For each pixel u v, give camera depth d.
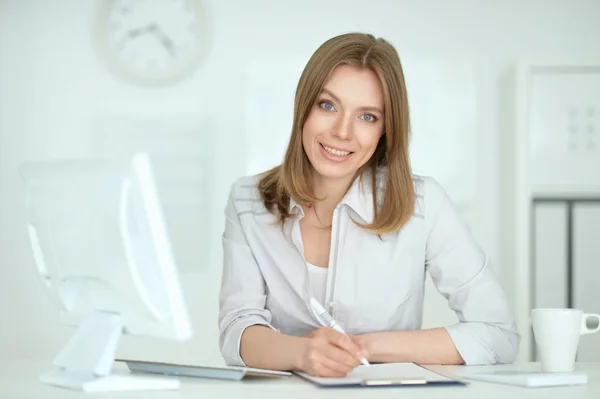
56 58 3.56
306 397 1.12
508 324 1.75
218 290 3.46
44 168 1.29
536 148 3.35
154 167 3.53
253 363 1.54
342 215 1.78
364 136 1.65
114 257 1.18
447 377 1.30
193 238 3.50
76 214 1.23
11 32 3.57
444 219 1.81
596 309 3.30
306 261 1.81
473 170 3.44
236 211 1.86
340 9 3.57
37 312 3.52
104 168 1.18
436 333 1.64
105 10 3.55
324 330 1.42
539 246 3.32
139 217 1.16
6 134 3.56
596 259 3.32
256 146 3.49
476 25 3.57
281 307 1.80
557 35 3.58
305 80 1.67
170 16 3.54
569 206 3.34
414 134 3.46
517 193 3.28
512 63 3.56
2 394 1.16
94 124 3.56
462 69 3.47
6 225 3.55
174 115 3.54
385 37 3.57
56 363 1.27
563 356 1.46
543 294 3.31
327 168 1.67
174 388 1.21
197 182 3.52
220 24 3.55
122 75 3.55
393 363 1.53
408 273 1.80
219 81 3.54
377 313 1.78
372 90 1.64
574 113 3.35
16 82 3.57
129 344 3.29
